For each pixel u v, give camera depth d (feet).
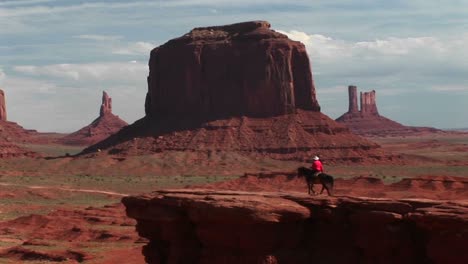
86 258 199.52
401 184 286.46
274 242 108.17
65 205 380.78
